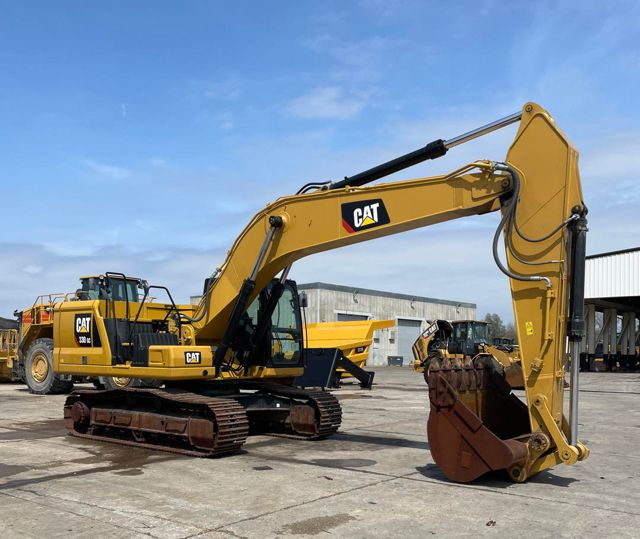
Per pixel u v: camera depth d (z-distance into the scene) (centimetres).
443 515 563
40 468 765
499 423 774
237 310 922
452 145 728
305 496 627
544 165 666
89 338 1016
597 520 552
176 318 1005
